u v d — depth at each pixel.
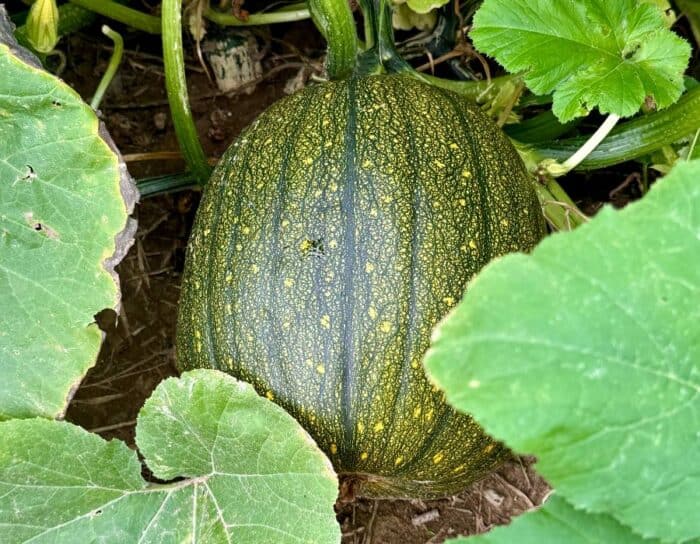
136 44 1.07
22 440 0.70
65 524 0.70
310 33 1.08
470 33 0.73
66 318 0.73
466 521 0.95
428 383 0.68
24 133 0.70
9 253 0.71
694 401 0.50
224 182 0.74
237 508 0.70
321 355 0.68
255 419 0.68
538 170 0.86
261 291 0.69
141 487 0.71
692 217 0.50
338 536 0.69
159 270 1.02
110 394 0.97
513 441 0.47
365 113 0.72
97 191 0.72
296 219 0.69
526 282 0.48
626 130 0.85
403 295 0.67
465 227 0.69
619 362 0.49
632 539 0.52
